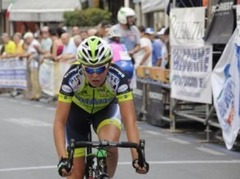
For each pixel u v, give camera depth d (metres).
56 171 9.57
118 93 6.20
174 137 12.86
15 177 9.22
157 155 10.82
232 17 10.73
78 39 17.56
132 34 14.77
